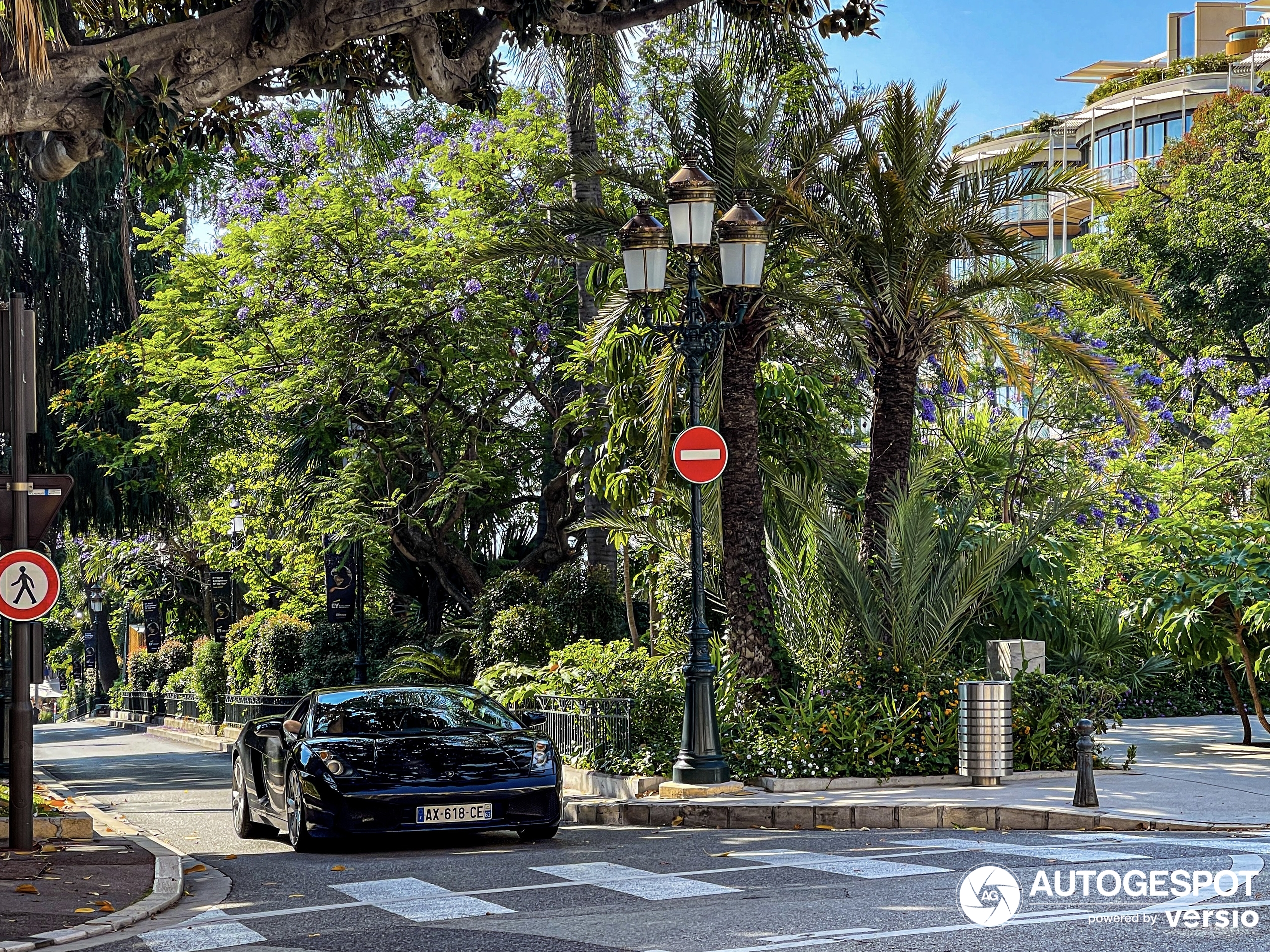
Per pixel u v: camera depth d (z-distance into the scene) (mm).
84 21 13383
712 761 13539
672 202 13828
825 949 6277
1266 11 70812
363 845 12078
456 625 26938
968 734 13547
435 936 7121
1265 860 8586
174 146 11898
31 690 10852
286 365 25672
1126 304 16750
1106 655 18578
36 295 27781
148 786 21828
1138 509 25047
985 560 15555
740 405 15594
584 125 23234
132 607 57344
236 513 35312
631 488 19781
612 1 13539
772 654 15320
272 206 28516
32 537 10812
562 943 6758
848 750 13992
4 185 27125
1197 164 47531
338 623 28672
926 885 8062
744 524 15539
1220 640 16328
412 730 12047
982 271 17312
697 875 8969
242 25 11305
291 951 6887
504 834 12648
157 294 28188
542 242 17406
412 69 13445
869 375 18109
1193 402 37438
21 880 9281
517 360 26375
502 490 29141
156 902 8594
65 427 29594
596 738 15719
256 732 13438
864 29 13586
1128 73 67750
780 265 17062
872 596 15188
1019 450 25734
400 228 25922
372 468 27703
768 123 16438
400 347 25438
